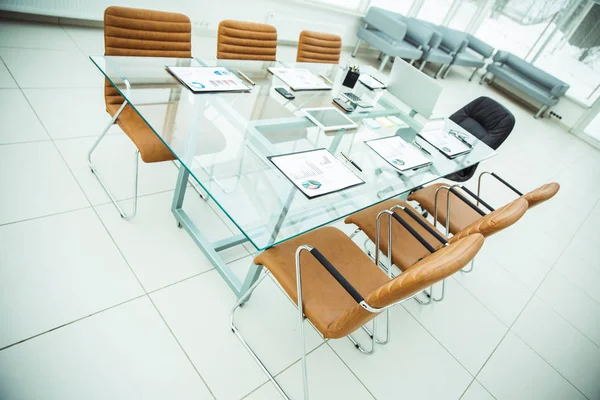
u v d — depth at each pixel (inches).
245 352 57.4
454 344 73.8
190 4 138.9
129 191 74.2
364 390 59.9
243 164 51.0
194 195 80.5
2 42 97.8
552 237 127.0
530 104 288.2
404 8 236.4
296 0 170.2
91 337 50.2
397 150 68.4
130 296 57.1
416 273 35.6
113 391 46.3
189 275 64.2
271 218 45.1
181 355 53.2
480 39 305.1
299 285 46.2
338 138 64.9
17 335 46.8
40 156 72.0
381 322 72.3
